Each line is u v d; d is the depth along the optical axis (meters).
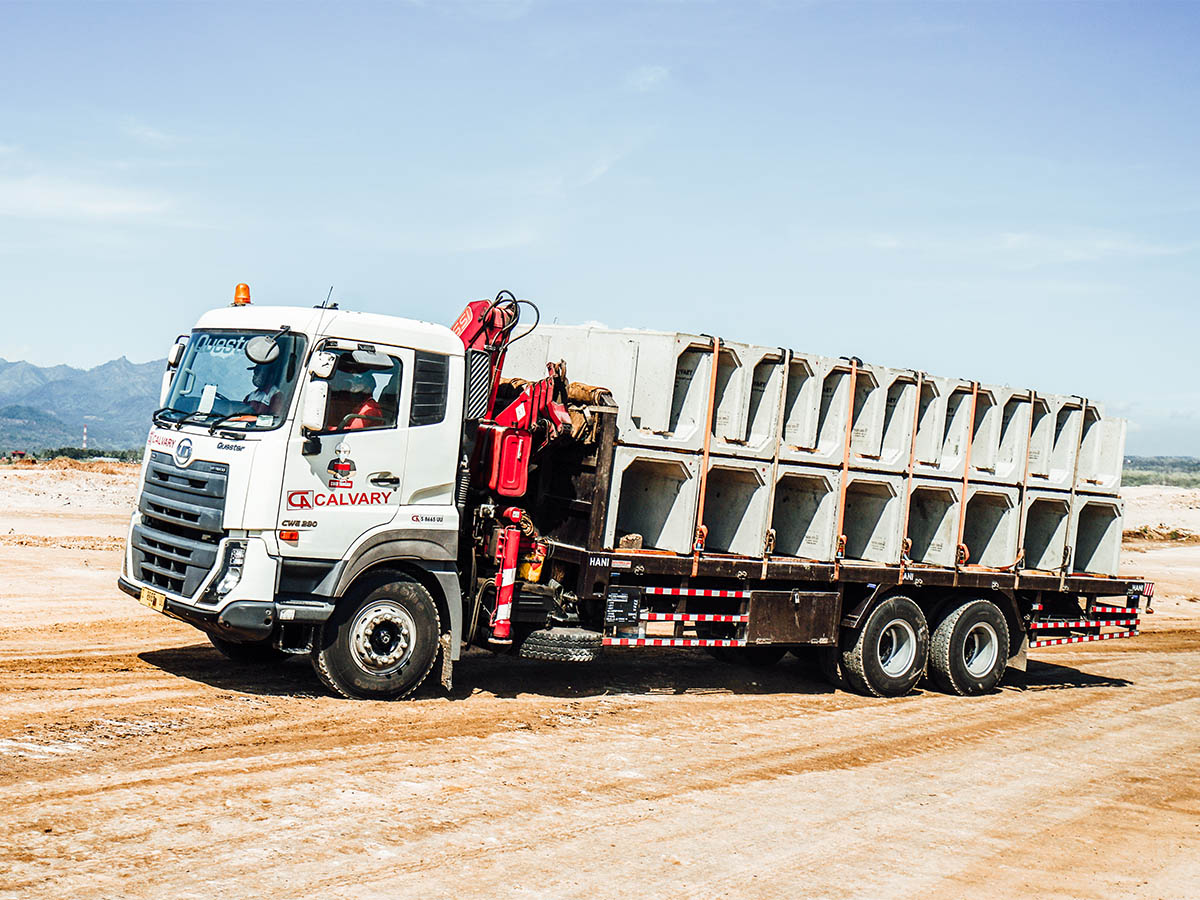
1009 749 10.12
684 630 11.00
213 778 7.02
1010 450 13.08
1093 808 8.29
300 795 6.84
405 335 9.48
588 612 10.61
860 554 12.45
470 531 10.23
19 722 7.93
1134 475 128.12
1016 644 13.40
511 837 6.47
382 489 9.37
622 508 11.09
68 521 23.61
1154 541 42.94
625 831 6.78
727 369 10.77
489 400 10.34
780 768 8.68
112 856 5.62
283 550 8.89
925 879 6.42
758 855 6.58
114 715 8.34
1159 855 7.22
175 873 5.47
